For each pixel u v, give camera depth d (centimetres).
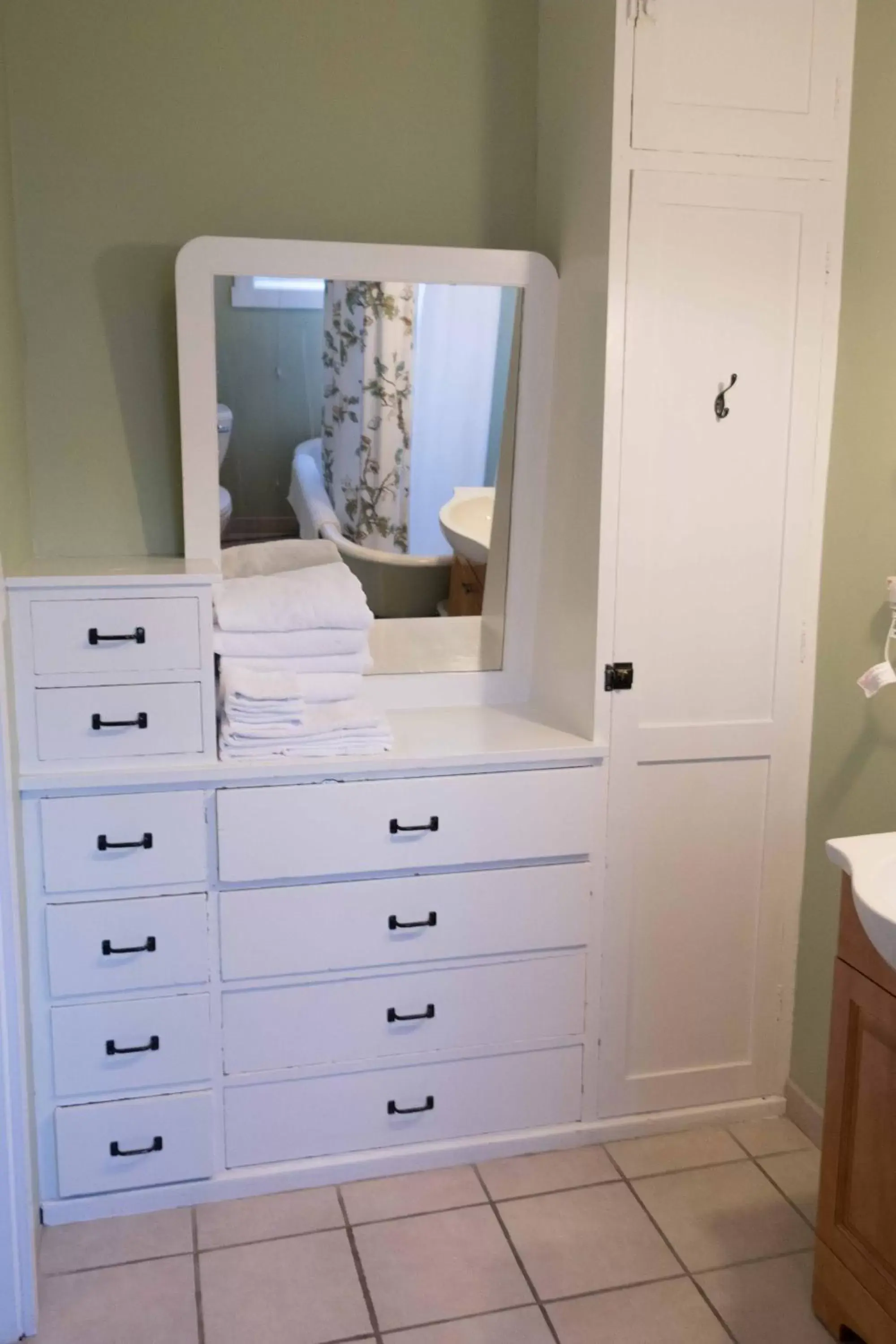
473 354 225
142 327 220
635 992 228
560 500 227
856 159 207
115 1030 202
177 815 197
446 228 231
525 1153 226
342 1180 217
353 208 226
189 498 219
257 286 213
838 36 204
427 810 207
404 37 223
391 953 211
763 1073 239
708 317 207
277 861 202
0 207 189
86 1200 206
